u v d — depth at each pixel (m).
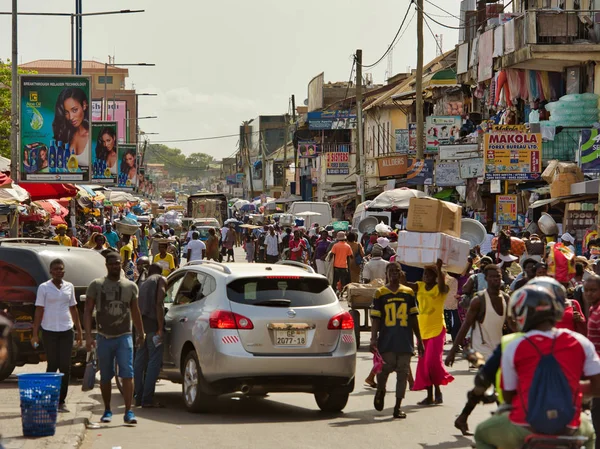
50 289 13.90
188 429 12.89
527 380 6.76
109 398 13.32
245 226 60.94
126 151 76.44
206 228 65.69
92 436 12.34
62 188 43.16
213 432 12.68
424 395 16.17
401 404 15.29
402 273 14.15
